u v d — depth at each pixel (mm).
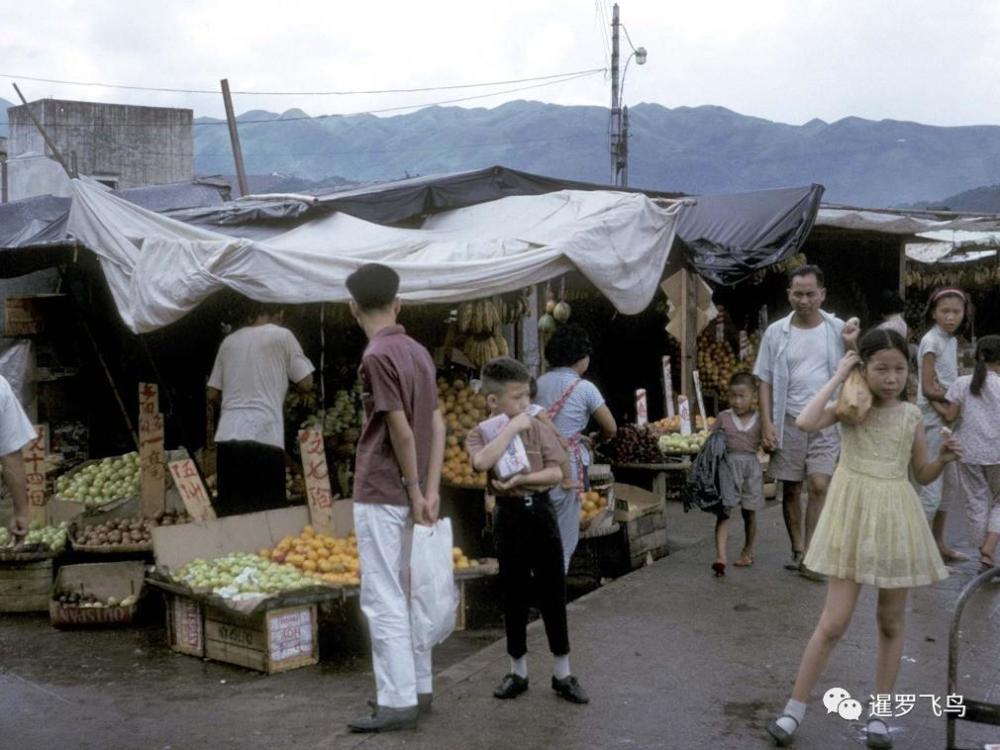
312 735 4555
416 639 4441
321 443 6742
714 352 12734
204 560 6133
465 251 6750
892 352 3982
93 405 9578
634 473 8867
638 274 7297
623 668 5113
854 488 4082
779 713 4535
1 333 10688
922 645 5477
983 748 3701
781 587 6645
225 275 6184
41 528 7566
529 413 4711
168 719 4828
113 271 6762
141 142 29594
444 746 4164
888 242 14242
